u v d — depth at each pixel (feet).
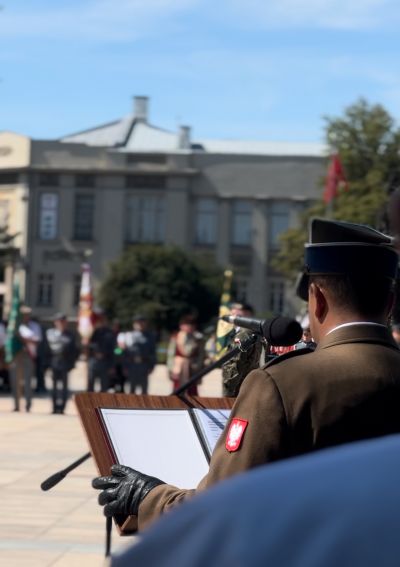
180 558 5.06
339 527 4.98
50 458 51.90
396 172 249.14
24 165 321.73
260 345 17.24
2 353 103.96
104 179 322.75
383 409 10.87
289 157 326.85
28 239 321.73
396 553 4.91
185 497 12.68
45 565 27.40
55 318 81.66
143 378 88.89
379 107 251.19
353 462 5.44
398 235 11.24
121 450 14.40
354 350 11.25
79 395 14.75
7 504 37.37
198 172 325.62
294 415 10.79
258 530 5.02
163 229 323.98
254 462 10.75
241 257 326.65
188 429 14.88
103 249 322.34
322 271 11.71
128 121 350.84
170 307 287.28
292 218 327.06
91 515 35.45
